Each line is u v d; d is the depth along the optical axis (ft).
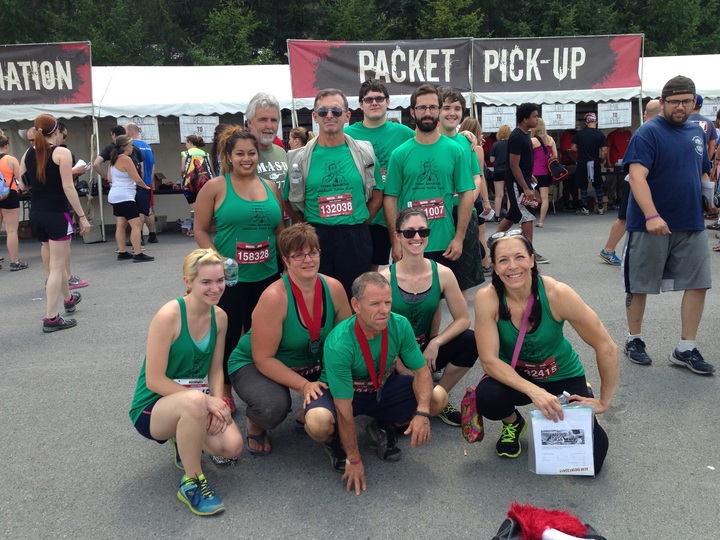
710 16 82.12
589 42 36.22
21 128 39.40
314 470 10.50
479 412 10.44
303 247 10.15
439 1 73.46
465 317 12.01
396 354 10.46
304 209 13.56
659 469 10.10
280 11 79.25
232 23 74.28
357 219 13.30
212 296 9.85
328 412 9.90
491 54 35.70
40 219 18.28
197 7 80.89
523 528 7.69
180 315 9.85
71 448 11.36
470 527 8.72
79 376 14.94
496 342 10.28
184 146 43.32
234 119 41.78
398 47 34.78
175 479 10.25
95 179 38.34
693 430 11.32
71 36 73.15
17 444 11.53
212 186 12.14
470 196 14.16
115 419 12.57
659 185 13.48
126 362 15.84
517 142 22.50
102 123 41.06
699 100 26.25
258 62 72.69
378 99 14.82
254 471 10.49
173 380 10.02
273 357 10.80
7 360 16.19
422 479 10.07
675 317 17.70
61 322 18.71
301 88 34.32
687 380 13.53
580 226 35.63
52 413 12.88
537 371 10.48
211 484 10.07
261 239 12.35
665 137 13.41
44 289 24.02
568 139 43.73
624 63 36.68
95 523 9.05
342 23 74.59
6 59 33.40
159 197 42.60
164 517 9.18
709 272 13.71
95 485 10.10
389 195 14.23
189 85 37.65
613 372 9.87
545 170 34.58
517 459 10.66
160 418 9.48
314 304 10.75
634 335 14.74
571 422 9.61
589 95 36.73
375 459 10.81
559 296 9.85
